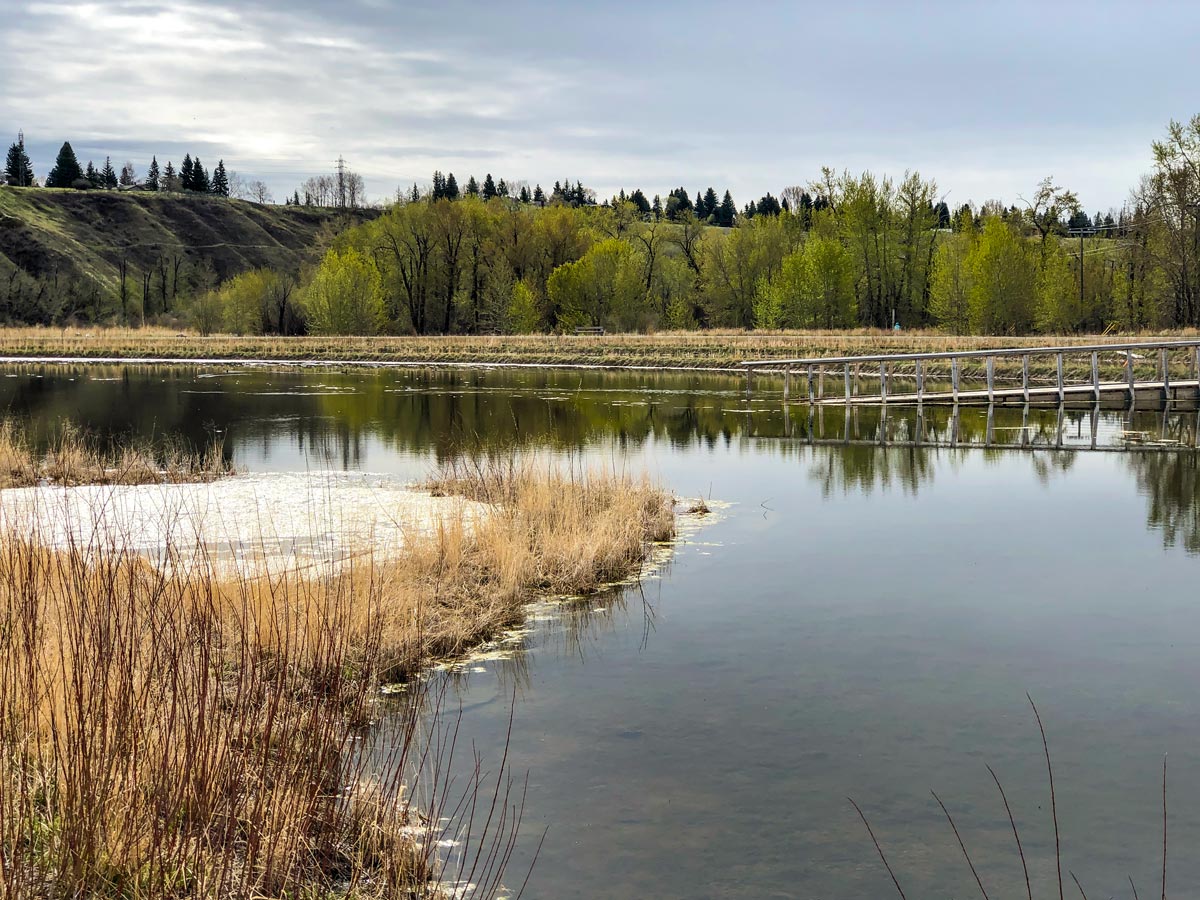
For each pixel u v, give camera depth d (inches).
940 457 917.2
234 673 306.7
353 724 276.5
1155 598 473.1
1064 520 645.3
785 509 681.6
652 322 3176.7
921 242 3002.0
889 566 529.3
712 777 291.3
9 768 206.5
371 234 3558.1
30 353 2425.0
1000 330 2445.9
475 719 329.1
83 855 189.0
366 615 365.4
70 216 5664.4
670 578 506.6
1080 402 1334.9
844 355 1920.5
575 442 1019.3
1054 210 2758.4
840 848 254.5
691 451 957.8
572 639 413.1
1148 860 251.6
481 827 258.5
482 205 3464.6
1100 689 362.9
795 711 340.5
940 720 335.0
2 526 429.7
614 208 3754.9
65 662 252.8
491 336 2775.6
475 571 474.6
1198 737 323.0
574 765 296.7
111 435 1040.2
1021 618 443.8
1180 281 2138.3
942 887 238.5
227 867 203.2
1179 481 786.2
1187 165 2047.2
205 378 1868.8
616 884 235.3
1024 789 287.4
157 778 212.1
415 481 749.3
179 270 5467.5
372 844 232.2
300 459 880.3
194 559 363.9
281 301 3336.6
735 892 233.6
